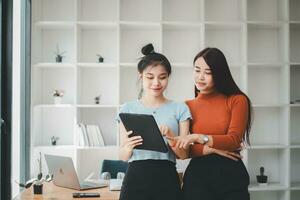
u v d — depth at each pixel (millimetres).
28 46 3781
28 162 3764
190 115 1800
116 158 4188
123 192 1728
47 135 4148
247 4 4227
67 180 2504
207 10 4230
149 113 1809
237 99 1764
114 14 4195
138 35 4219
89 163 4164
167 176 1718
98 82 4199
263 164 4223
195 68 1793
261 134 4223
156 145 1686
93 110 4207
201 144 1724
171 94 4219
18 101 3600
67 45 4176
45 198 2262
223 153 1700
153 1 4215
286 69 3949
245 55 3920
